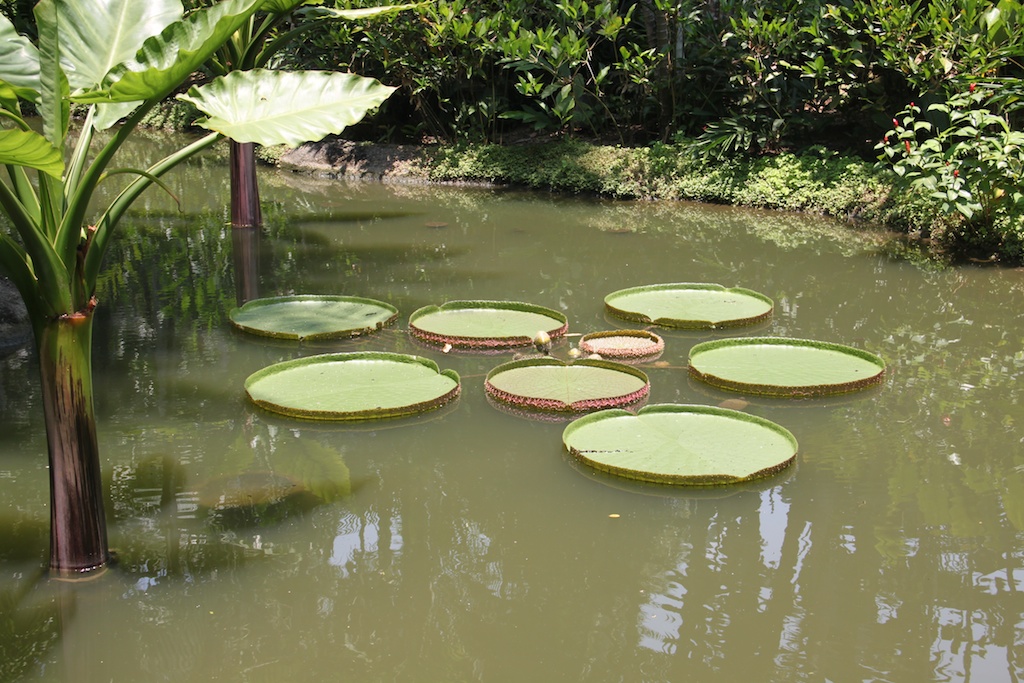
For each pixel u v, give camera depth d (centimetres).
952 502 355
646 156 985
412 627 284
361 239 794
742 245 758
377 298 619
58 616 287
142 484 369
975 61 765
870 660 267
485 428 418
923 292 631
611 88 1124
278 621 287
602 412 414
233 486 368
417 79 1074
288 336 530
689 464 371
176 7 323
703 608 293
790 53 904
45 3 269
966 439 409
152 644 275
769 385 448
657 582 307
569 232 816
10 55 294
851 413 436
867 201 829
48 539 330
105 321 573
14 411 441
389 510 351
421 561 319
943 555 320
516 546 328
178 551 323
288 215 896
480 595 301
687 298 593
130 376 481
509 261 718
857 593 300
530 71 1112
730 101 1009
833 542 328
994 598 297
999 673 261
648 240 780
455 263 711
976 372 489
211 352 517
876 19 852
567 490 365
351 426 421
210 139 293
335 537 334
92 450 304
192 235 805
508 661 268
